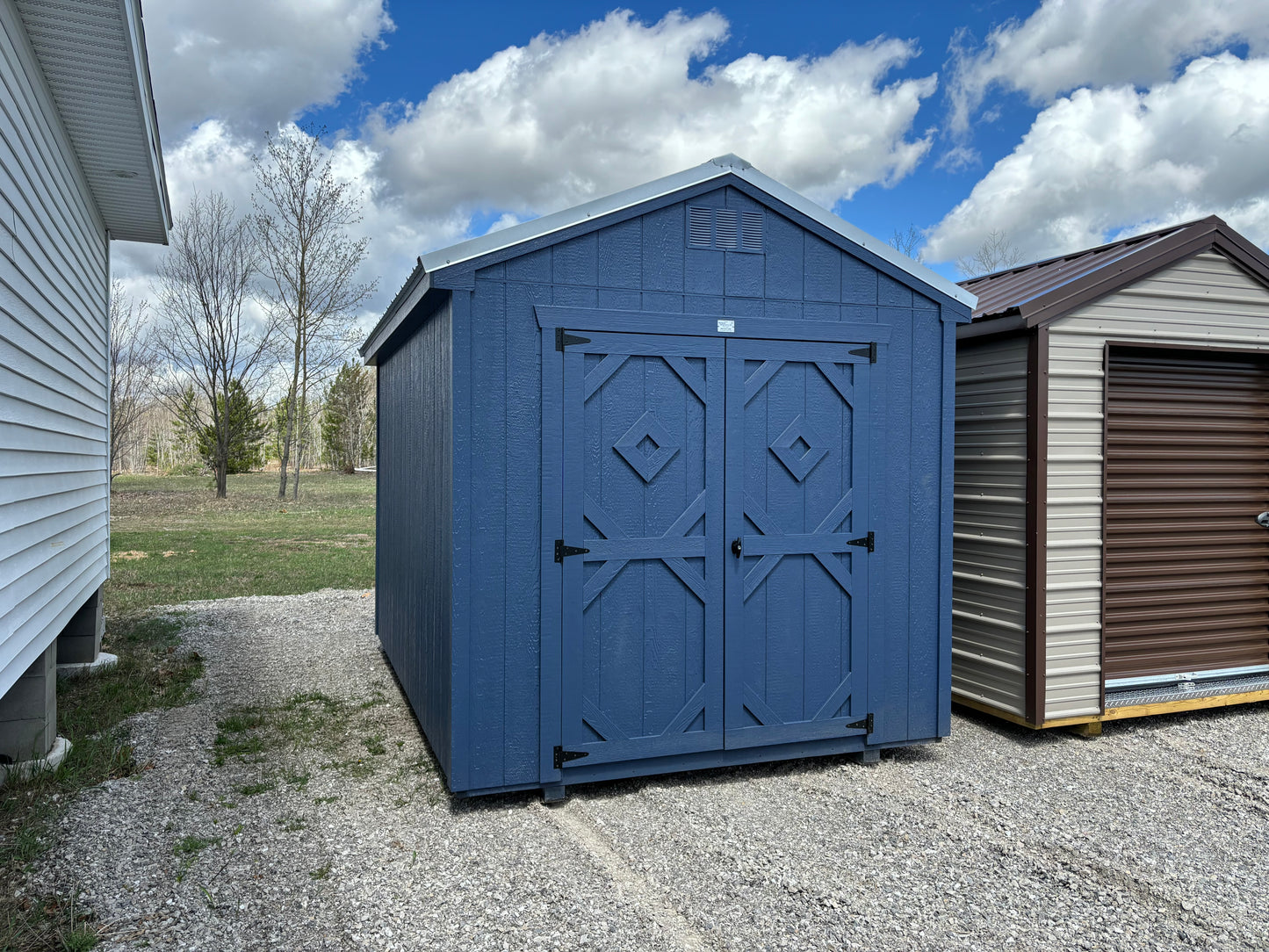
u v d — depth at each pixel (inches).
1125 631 203.0
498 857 127.7
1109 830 140.9
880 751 180.7
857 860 128.4
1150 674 206.7
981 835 138.2
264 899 112.6
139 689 219.0
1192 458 211.2
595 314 151.6
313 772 165.0
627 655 156.0
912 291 175.2
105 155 203.2
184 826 136.3
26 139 140.9
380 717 203.2
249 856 126.0
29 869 118.0
